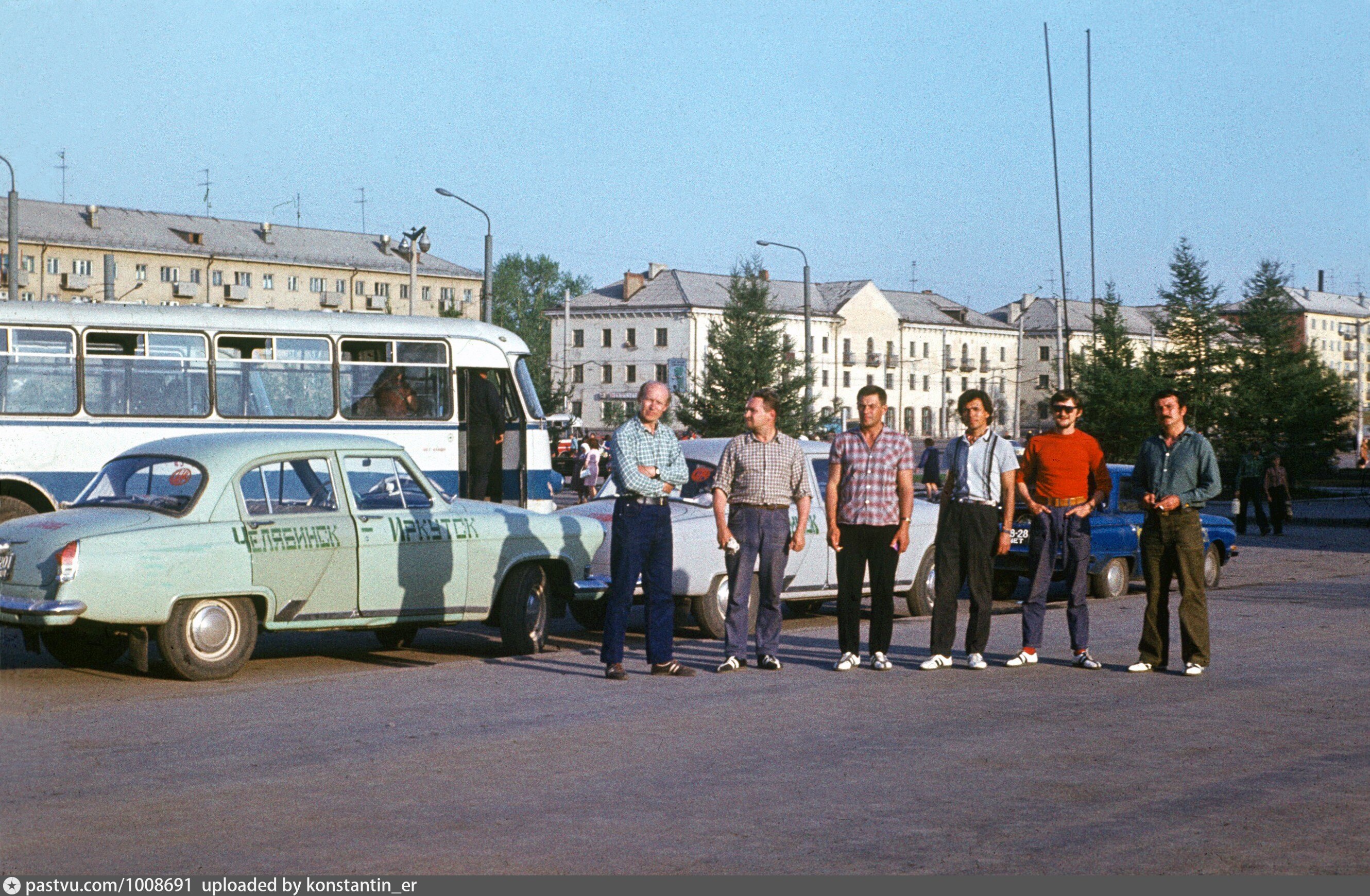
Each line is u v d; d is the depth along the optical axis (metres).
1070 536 11.11
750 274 57.66
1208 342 61.28
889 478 10.87
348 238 113.75
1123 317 63.09
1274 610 15.44
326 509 10.91
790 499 11.00
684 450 14.62
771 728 8.41
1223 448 60.22
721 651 12.29
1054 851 5.77
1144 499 10.80
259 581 10.39
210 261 103.06
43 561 9.86
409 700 9.34
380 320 19.09
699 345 110.56
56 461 16.89
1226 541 19.14
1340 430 60.44
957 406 11.06
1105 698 9.59
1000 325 137.38
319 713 8.84
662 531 10.45
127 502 10.55
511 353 20.33
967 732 8.30
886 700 9.44
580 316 113.44
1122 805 6.54
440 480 19.41
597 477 39.41
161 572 9.98
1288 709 9.18
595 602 13.96
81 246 97.06
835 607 17.27
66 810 6.34
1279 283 61.19
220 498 10.42
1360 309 174.25
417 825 6.11
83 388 17.06
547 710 9.01
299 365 18.39
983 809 6.45
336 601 10.79
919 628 13.98
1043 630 13.68
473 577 11.50
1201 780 7.06
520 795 6.67
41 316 16.91
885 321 125.69
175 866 5.48
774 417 10.87
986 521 10.88
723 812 6.36
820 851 5.74
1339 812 6.44
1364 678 10.53
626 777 7.05
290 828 6.05
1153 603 10.83
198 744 7.85
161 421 17.44
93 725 8.41
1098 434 61.03
